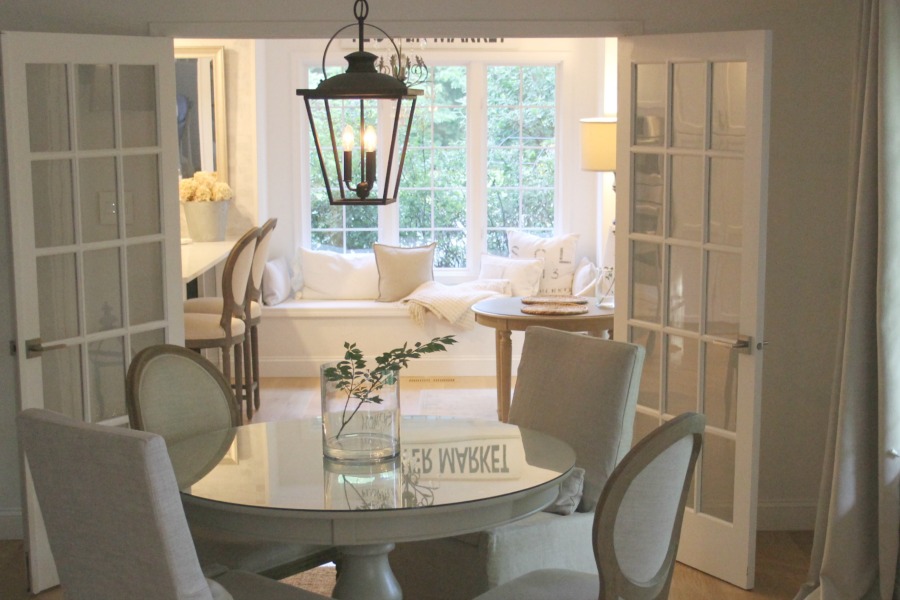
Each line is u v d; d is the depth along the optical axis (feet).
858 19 11.92
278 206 26.78
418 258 25.96
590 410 11.29
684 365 13.76
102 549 7.92
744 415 12.88
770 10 14.06
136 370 11.33
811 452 14.90
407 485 9.07
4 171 13.97
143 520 7.52
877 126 11.08
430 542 11.04
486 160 27.02
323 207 27.17
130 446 7.37
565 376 11.64
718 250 13.05
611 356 11.27
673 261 13.80
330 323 25.13
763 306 12.66
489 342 25.11
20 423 8.02
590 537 10.99
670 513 8.56
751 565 12.98
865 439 11.50
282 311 25.02
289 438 10.77
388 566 10.26
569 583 9.18
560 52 26.45
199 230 24.03
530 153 27.09
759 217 12.48
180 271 14.16
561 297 20.61
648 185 14.05
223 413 12.14
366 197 8.86
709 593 12.93
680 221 13.62
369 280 26.30
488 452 10.13
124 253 13.60
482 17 14.21
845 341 11.59
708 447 13.51
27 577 13.12
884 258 10.98
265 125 26.37
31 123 12.63
